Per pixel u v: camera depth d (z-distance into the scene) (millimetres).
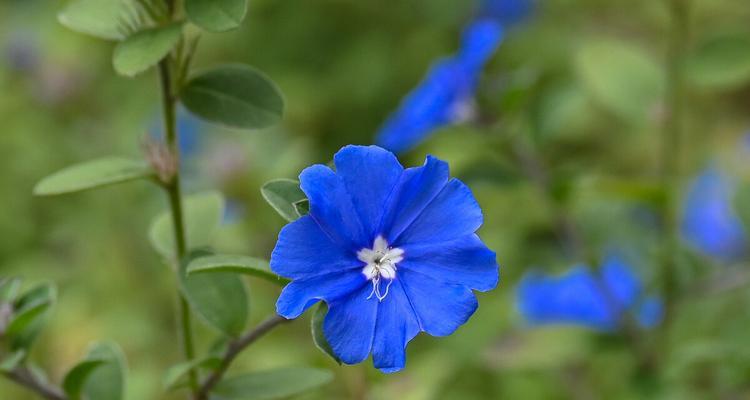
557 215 399
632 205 479
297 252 288
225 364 321
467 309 291
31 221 551
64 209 549
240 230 451
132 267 515
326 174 290
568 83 414
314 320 293
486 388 437
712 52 387
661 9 415
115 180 320
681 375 407
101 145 577
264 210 455
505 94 384
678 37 389
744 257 456
